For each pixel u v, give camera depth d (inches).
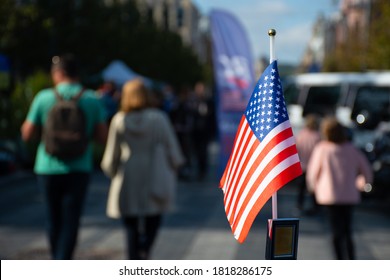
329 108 1227.2
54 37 2576.3
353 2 3587.6
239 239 263.3
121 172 485.7
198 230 720.3
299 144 878.4
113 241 655.8
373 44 2244.1
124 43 3489.2
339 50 3299.7
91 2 2827.3
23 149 1218.6
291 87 1280.8
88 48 2829.7
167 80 5147.6
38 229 716.0
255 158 256.7
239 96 1156.5
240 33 1151.6
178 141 1227.2
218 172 1204.5
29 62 2374.5
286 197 1044.5
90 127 477.4
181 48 5871.1
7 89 1262.3
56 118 464.8
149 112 488.1
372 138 1150.3
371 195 934.4
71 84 479.8
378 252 631.2
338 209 546.6
